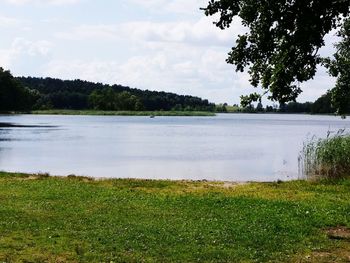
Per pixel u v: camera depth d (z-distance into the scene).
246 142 63.69
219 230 13.12
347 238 12.77
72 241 11.84
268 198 19.06
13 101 161.62
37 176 25.69
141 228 13.15
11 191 19.16
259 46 12.38
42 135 69.25
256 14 12.02
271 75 12.59
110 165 37.12
